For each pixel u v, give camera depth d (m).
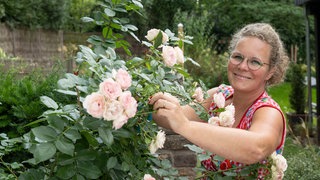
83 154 2.16
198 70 12.38
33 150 2.17
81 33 16.25
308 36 11.03
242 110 2.65
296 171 5.27
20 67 8.23
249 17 22.03
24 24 14.27
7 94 4.50
